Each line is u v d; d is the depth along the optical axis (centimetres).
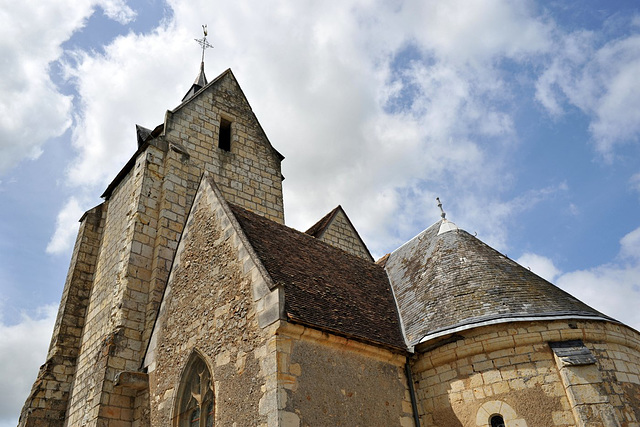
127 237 1656
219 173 2033
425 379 1088
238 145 2189
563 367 955
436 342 1086
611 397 947
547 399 952
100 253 1989
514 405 966
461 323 1069
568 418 923
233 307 1029
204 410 1017
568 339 1016
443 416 1030
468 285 1195
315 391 888
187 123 2052
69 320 1842
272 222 1384
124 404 1282
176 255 1337
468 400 1010
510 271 1234
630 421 932
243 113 2325
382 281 1507
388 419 989
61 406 1662
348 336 990
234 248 1111
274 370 856
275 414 816
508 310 1066
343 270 1366
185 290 1230
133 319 1462
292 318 905
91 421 1260
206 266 1186
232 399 927
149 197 1734
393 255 1706
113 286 1697
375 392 999
